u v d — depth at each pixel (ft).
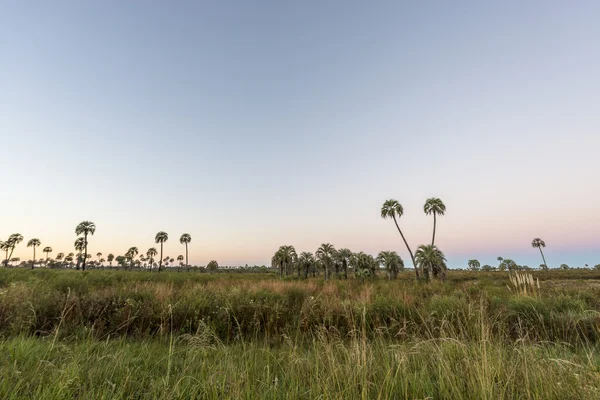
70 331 17.58
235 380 8.36
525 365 8.62
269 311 22.50
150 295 24.73
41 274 58.95
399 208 125.90
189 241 273.75
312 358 11.73
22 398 7.59
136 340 17.11
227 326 20.15
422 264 109.19
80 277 50.60
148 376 10.25
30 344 12.67
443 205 124.67
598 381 7.63
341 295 36.17
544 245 283.79
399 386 8.60
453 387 7.84
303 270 228.63
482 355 8.70
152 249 311.27
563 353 11.57
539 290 30.25
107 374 9.69
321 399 7.77
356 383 8.45
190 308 22.16
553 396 7.25
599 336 13.89
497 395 7.29
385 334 18.24
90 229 202.08
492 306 23.88
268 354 12.43
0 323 17.13
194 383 9.14
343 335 18.02
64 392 7.80
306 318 20.72
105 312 20.36
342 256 185.47
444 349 11.25
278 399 8.15
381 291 41.01
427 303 26.45
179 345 15.20
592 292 29.84
